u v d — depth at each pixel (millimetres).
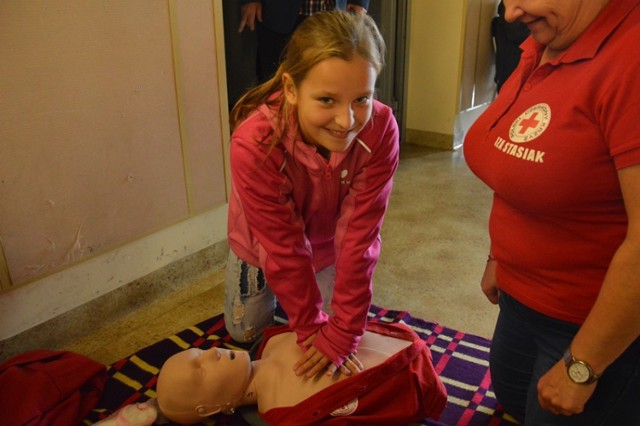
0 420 1250
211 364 1249
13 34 1360
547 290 1054
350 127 981
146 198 1776
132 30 1601
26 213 1491
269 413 1233
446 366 1516
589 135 865
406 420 1229
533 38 1050
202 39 1812
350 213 1249
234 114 1222
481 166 1058
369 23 1009
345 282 1227
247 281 1515
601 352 864
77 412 1335
